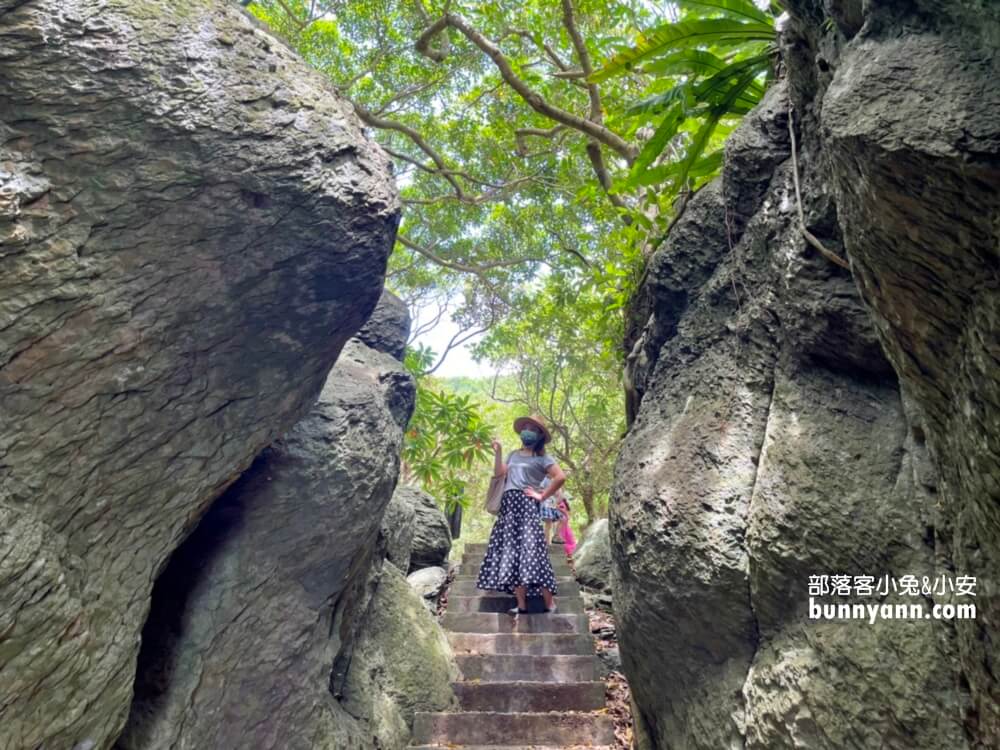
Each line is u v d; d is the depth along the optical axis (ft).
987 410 4.52
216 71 6.61
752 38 9.77
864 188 4.90
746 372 8.82
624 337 13.99
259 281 7.11
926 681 5.66
